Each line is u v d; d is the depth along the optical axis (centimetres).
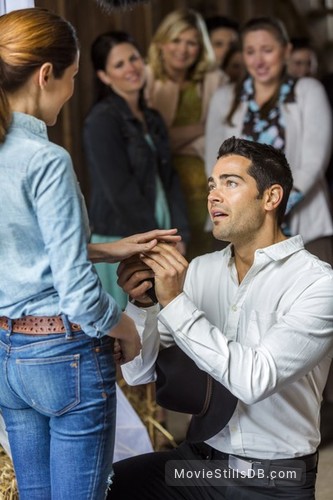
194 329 231
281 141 438
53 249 208
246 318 252
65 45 220
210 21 566
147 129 457
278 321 241
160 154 457
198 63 488
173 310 233
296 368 236
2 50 216
